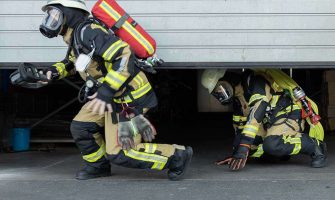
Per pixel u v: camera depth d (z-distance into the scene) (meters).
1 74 8.05
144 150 5.21
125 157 5.18
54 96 8.95
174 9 5.84
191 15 5.85
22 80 4.99
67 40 5.04
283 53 5.89
